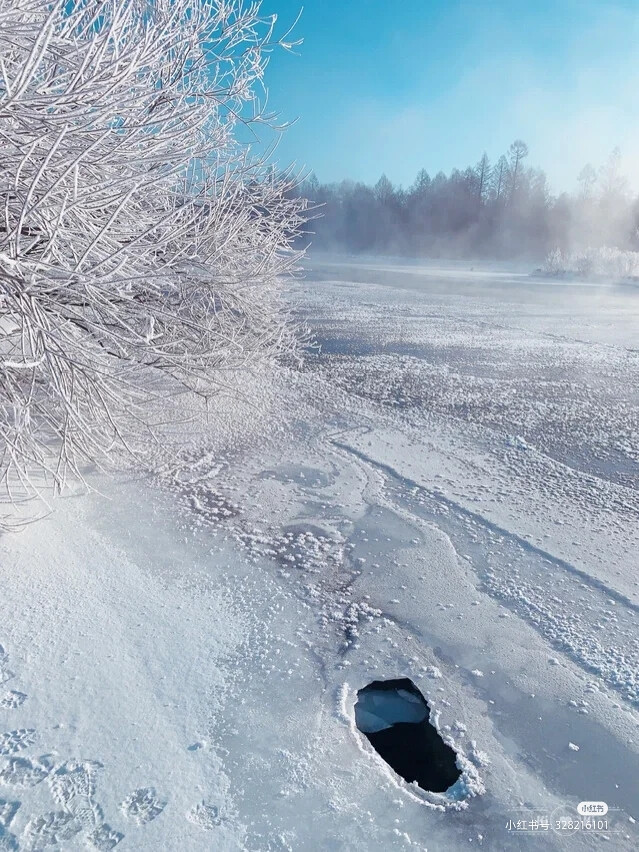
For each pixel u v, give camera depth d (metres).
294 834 1.92
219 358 5.20
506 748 2.32
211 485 4.64
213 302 5.07
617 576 3.54
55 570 3.28
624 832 1.99
